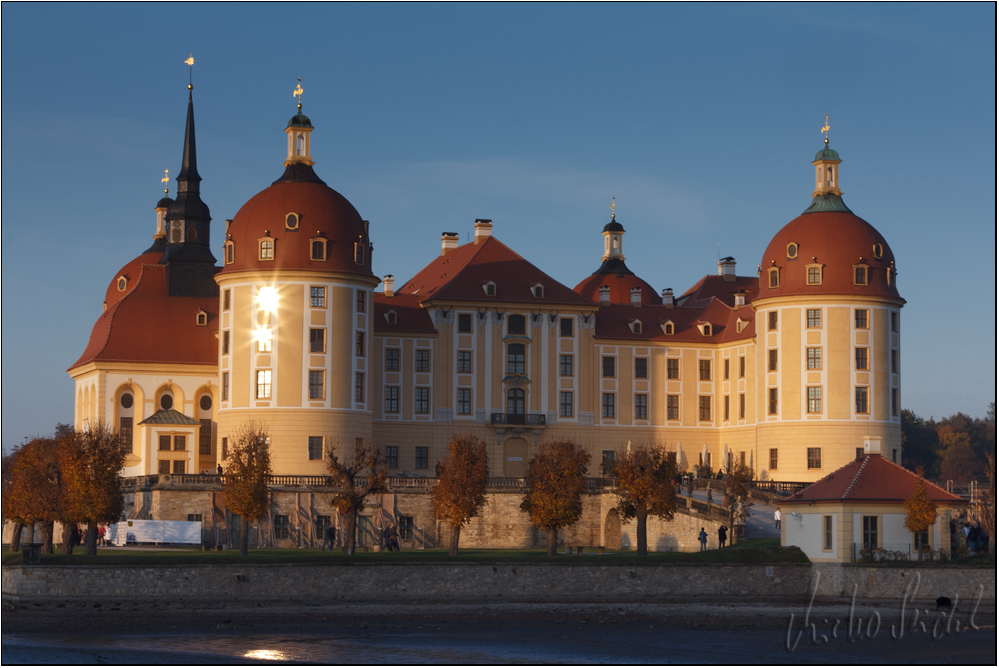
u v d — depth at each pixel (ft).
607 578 322.34
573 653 262.88
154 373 456.04
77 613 300.40
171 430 448.24
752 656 260.62
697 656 260.01
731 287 564.30
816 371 451.53
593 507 412.98
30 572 300.81
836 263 454.81
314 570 314.55
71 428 435.12
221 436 431.43
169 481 382.83
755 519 380.58
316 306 427.33
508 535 402.11
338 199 441.27
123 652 260.62
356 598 314.55
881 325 455.22
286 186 439.22
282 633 284.82
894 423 455.63
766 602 319.27
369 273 437.99
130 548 364.99
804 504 328.70
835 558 319.27
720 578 322.96
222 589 309.42
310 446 422.82
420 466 463.42
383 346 463.42
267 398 423.64
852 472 329.11
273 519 386.73
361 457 374.63
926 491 317.01
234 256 435.12
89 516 329.93
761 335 465.06
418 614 312.09
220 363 435.53
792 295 454.81
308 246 429.38
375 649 265.95
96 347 464.24
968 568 307.78
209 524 380.58
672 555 334.44
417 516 396.98
